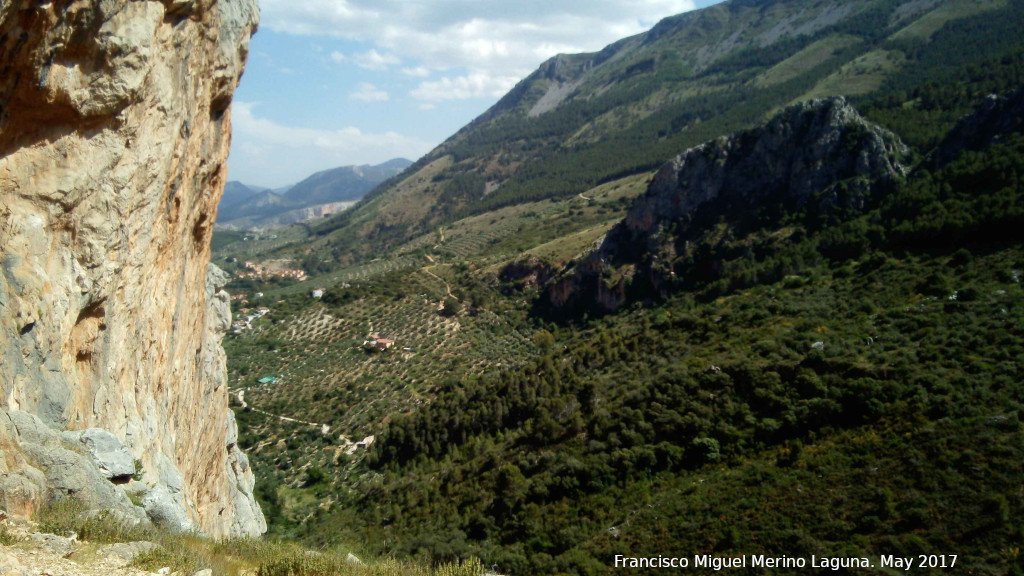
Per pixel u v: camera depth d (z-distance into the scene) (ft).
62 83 36.40
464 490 124.98
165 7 45.06
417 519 121.39
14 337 34.88
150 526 37.35
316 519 156.76
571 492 104.83
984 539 62.13
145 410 51.96
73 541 29.53
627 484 101.45
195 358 73.10
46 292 37.50
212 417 83.51
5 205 35.22
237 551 39.68
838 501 76.54
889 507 71.72
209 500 82.99
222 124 64.69
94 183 40.91
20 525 29.25
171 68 48.01
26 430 34.06
